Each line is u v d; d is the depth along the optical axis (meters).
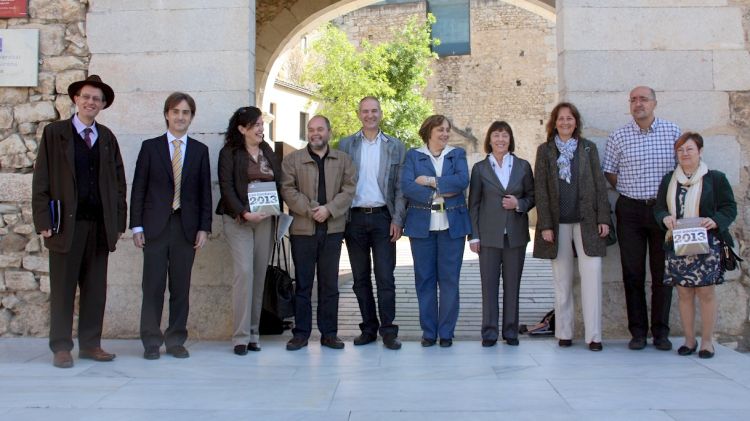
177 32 5.05
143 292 4.30
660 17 4.99
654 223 4.47
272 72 10.60
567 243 4.57
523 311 6.17
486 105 22.06
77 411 3.08
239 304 4.41
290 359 4.23
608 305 4.88
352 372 3.87
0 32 5.11
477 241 4.68
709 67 4.97
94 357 4.20
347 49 16.17
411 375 3.79
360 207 4.64
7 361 4.18
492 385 3.54
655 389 3.44
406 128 16.34
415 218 4.61
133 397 3.33
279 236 4.59
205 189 4.44
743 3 4.99
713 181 4.18
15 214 5.01
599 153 4.95
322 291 4.65
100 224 4.20
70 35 5.13
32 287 4.98
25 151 5.07
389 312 4.62
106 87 4.19
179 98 4.34
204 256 4.96
